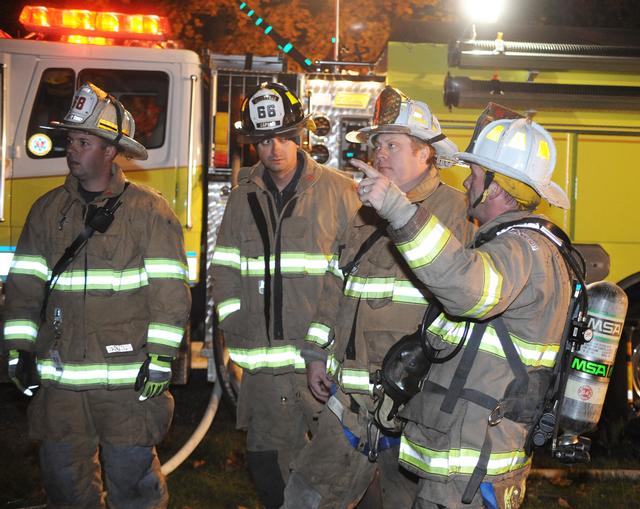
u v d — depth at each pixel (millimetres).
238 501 4539
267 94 3725
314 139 5461
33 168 5391
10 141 5387
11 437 5590
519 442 2434
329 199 3812
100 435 3422
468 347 2412
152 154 5422
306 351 3514
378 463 3260
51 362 3342
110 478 3459
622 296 2625
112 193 3414
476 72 5367
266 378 3771
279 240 3773
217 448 5355
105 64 5449
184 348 5238
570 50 5223
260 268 3803
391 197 2160
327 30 9781
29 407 3434
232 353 3848
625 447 5539
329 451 3318
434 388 2459
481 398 2381
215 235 5457
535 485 4789
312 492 3320
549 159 2539
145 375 3354
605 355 2590
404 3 9602
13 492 4590
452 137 5359
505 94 5234
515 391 2381
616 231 5430
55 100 5438
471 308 2199
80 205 3422
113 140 3400
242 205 3867
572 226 5422
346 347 3162
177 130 5438
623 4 10148
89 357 3330
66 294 3352
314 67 5848
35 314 3439
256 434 3820
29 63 5426
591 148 5406
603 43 5613
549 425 2490
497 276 2207
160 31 5699
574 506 4523
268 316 3760
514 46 5242
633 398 5605
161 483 3523
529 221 2439
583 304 2471
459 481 2391
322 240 3760
